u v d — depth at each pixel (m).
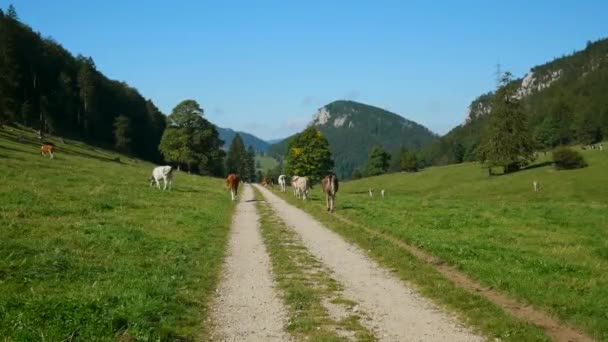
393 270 14.70
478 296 11.66
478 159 92.62
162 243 17.08
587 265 15.19
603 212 29.23
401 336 9.33
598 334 9.45
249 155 172.25
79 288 11.03
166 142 96.31
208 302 11.31
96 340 7.90
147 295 10.48
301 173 88.62
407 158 136.12
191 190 41.59
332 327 9.76
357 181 121.00
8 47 107.12
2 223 17.41
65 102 118.56
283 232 21.70
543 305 11.05
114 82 151.88
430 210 30.03
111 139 129.12
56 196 25.25
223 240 19.39
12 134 72.81
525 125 86.94
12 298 9.47
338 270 14.73
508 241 19.75
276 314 10.55
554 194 68.88
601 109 146.38
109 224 19.45
